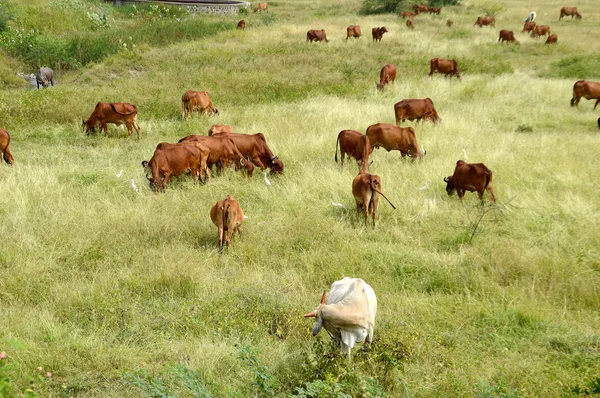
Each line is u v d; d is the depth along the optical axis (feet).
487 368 21.03
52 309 25.00
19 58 88.07
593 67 84.12
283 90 68.03
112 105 51.60
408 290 27.53
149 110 60.54
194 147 39.55
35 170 41.14
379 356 20.58
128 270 28.55
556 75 83.41
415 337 22.61
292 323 23.99
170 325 23.99
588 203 36.63
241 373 20.45
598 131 57.06
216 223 31.58
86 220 33.53
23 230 32.19
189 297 26.37
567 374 20.58
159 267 28.45
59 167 42.83
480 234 33.06
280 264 29.89
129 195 38.32
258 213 35.78
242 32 100.48
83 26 108.27
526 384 19.92
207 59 80.53
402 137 43.91
